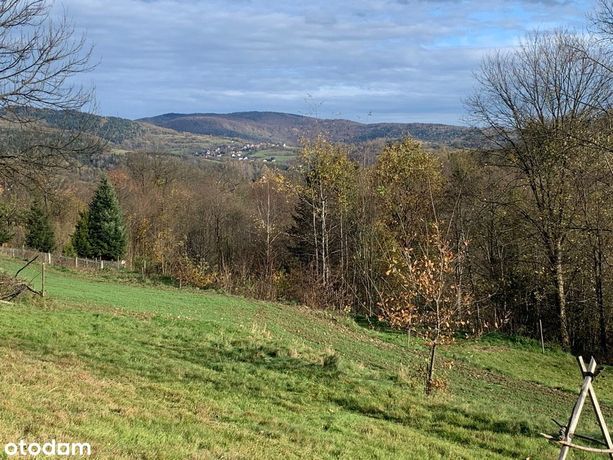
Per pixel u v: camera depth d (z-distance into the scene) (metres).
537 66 31.75
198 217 66.25
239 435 10.93
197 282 44.44
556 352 29.59
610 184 28.20
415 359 24.62
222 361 17.70
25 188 18.06
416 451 11.83
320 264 50.06
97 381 13.40
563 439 7.07
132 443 9.00
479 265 39.41
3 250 57.16
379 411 14.62
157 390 13.64
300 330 28.44
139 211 71.12
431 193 37.72
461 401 16.36
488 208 36.03
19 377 12.23
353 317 36.44
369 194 46.03
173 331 21.36
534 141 31.50
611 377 25.98
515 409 17.05
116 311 26.52
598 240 30.81
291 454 10.28
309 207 49.62
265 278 45.97
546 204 32.34
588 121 29.02
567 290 34.44
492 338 30.64
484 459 11.90
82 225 66.81
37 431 8.52
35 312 22.95
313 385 16.05
